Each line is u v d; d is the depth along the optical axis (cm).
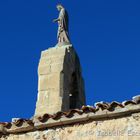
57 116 1445
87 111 1416
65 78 1872
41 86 1864
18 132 1486
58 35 2008
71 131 1425
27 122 1474
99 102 1406
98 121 1406
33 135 1464
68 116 1432
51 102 1820
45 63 1902
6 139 1489
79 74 1980
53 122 1443
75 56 1992
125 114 1380
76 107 1908
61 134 1433
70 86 1917
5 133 1498
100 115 1396
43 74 1884
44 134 1451
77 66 1984
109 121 1395
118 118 1389
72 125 1432
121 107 1380
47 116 1459
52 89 1845
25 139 1467
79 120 1421
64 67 1878
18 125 1484
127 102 1373
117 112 1380
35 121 1464
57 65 1880
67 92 1864
